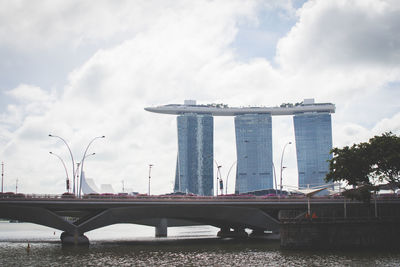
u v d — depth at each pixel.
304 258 71.81
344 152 104.81
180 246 99.25
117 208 106.81
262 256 76.06
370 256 73.56
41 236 151.75
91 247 96.81
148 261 71.56
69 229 103.62
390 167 100.50
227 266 64.69
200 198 115.38
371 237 84.38
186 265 66.56
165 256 78.69
